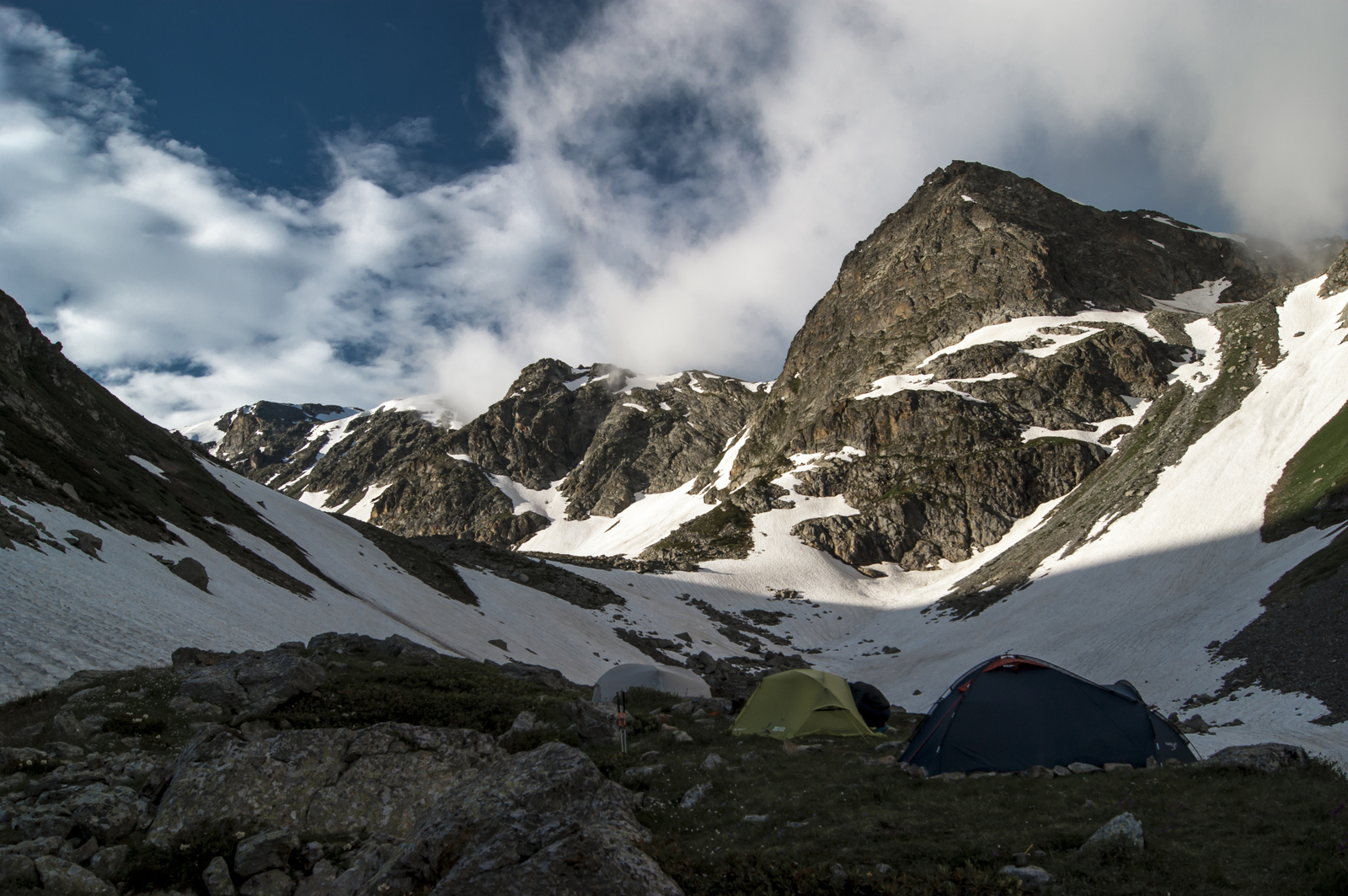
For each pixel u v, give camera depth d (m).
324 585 73.75
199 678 26.39
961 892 11.75
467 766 17.28
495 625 95.94
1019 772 20.56
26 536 38.25
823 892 11.89
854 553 187.75
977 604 138.00
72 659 28.22
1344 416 115.56
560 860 9.92
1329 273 176.12
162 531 57.84
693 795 17.88
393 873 11.55
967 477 188.62
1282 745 18.95
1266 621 71.19
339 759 16.88
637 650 115.94
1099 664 86.69
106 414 86.75
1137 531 124.12
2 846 13.54
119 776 17.72
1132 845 12.89
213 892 13.38
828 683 32.31
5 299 84.81
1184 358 194.50
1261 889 11.11
